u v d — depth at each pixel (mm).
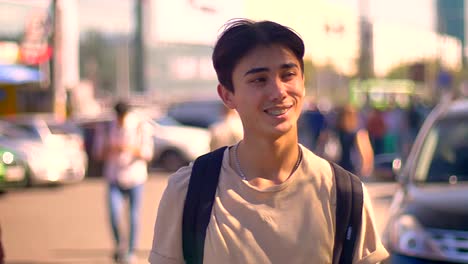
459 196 6254
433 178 6852
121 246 9133
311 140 23844
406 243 5887
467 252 5664
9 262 9820
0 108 25797
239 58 2520
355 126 18469
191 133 24172
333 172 2551
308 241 2471
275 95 2482
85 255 10312
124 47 59031
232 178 2549
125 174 9047
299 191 2506
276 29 2533
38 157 18203
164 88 49750
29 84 25875
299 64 2561
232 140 10195
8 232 12570
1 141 18031
